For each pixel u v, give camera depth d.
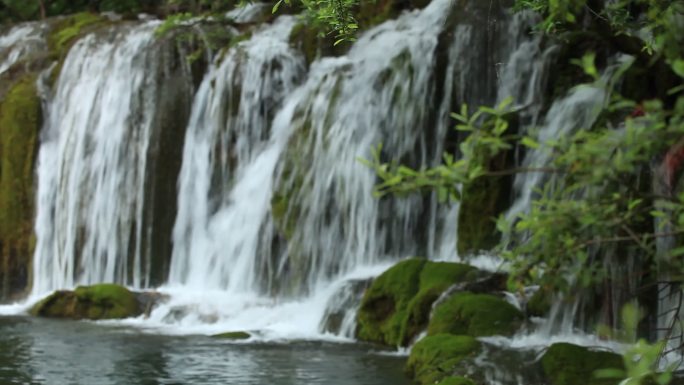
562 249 3.74
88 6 28.28
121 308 15.37
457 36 16.14
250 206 16.94
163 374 10.39
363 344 12.55
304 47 18.34
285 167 16.58
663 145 3.29
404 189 3.66
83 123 19.08
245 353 11.73
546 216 3.67
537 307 11.41
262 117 17.75
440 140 15.81
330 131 16.31
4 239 19.03
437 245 15.04
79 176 18.80
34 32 23.05
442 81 16.00
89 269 18.36
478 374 9.54
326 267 15.77
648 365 3.43
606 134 3.35
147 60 18.73
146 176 18.06
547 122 13.91
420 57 16.25
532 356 9.81
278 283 16.14
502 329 11.12
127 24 20.27
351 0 7.63
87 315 15.48
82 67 19.66
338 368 10.73
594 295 10.97
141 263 17.88
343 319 13.43
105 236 18.28
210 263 17.14
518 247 4.07
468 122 3.75
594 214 3.62
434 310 11.86
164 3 27.06
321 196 16.03
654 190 7.59
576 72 14.39
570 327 11.12
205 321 14.58
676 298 10.18
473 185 14.12
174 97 18.33
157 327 14.31
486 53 15.81
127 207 18.12
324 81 16.92
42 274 18.86
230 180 17.58
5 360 11.27
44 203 19.09
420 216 15.29
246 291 16.48
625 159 3.31
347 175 15.88
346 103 16.44
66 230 18.70
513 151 13.98
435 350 10.20
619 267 8.98
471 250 13.98
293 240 16.09
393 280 13.08
